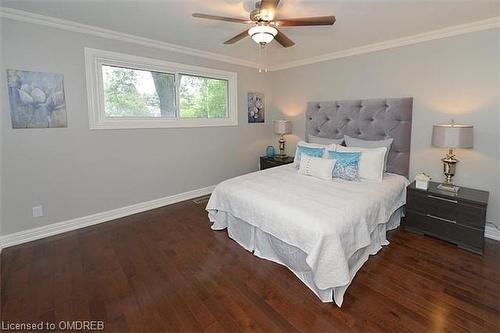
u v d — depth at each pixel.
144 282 2.03
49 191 2.78
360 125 3.52
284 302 1.81
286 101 4.68
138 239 2.74
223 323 1.63
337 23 2.62
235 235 2.69
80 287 1.96
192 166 4.04
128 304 1.79
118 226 3.06
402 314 1.68
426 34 2.87
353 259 2.06
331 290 1.80
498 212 2.63
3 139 2.48
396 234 2.80
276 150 5.04
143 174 3.51
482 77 2.59
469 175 2.76
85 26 2.79
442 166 2.95
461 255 2.37
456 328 1.56
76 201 2.98
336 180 2.90
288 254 2.10
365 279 2.04
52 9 2.39
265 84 4.86
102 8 2.36
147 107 3.53
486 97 2.58
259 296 1.87
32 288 1.95
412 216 2.82
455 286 1.94
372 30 2.82
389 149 3.22
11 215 2.58
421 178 2.76
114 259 2.36
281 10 2.32
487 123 2.60
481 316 1.65
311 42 3.27
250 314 1.70
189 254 2.45
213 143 4.25
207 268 2.22
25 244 2.62
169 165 3.77
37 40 2.56
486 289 1.90
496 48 2.48
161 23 2.73
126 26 2.82
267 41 2.17
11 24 2.41
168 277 2.09
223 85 4.38
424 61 2.95
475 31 2.58
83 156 2.97
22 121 2.55
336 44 3.35
